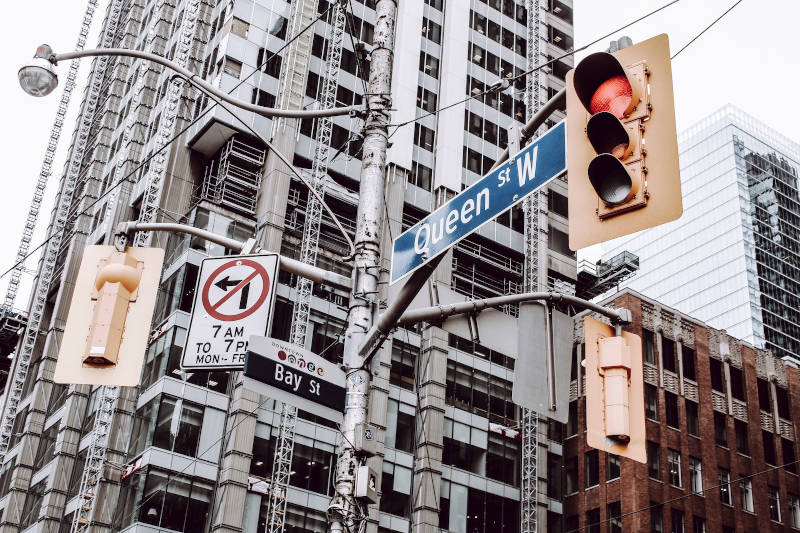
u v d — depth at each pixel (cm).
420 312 1220
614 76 917
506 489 6706
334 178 7175
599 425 1083
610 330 1136
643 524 6144
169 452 5531
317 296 6588
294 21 7362
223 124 6644
